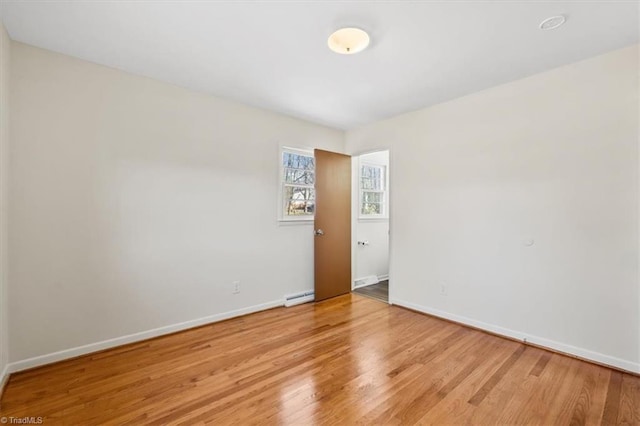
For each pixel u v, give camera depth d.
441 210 3.42
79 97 2.47
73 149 2.45
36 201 2.29
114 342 2.63
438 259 3.45
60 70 2.39
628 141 2.27
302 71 2.66
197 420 1.73
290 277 3.95
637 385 2.09
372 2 1.76
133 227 2.73
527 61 2.47
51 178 2.35
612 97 2.33
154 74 2.75
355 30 2.04
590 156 2.43
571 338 2.53
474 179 3.13
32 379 2.12
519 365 2.36
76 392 1.98
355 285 4.77
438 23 1.96
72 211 2.44
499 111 2.94
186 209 3.05
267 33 2.09
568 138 2.54
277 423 1.71
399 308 3.79
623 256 2.29
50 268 2.35
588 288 2.45
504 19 1.92
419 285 3.63
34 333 2.29
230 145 3.36
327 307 3.83
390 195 3.96
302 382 2.11
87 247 2.51
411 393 1.99
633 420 1.74
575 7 1.80
